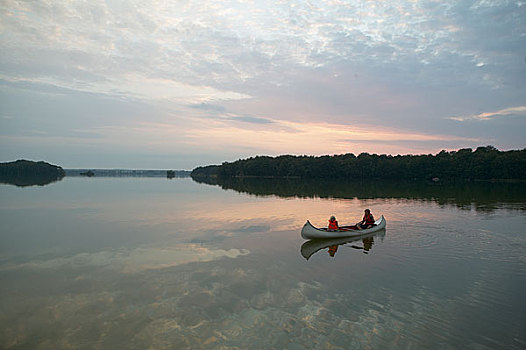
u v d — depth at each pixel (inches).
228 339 296.8
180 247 600.7
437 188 2295.8
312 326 317.1
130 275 454.9
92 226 791.7
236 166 5944.9
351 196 1630.2
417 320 328.5
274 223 839.7
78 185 2412.6
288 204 1263.5
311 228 653.3
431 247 601.9
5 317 339.6
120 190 1940.2
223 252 569.0
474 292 395.2
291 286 414.3
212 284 421.1
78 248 593.6
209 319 331.9
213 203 1282.0
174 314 342.6
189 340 295.7
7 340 297.9
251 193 1807.3
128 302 370.3
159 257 538.3
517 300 373.7
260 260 522.6
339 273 461.7
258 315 339.0
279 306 358.9
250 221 866.1
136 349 284.2
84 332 310.2
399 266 493.0
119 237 677.3
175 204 1240.8
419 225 810.8
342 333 304.5
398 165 4033.0
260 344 288.5
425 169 3814.0
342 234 676.1
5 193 1641.2
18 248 593.9
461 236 687.1
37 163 5757.9
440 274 457.1
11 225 804.6
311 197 1569.9
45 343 293.6
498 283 424.2
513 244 619.2
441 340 294.0
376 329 311.4
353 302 367.9
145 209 1093.1
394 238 673.6
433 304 363.3
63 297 384.8
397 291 398.3
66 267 489.4
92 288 410.3
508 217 922.1
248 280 434.3
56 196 1509.6
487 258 531.5
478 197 1536.7
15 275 456.4
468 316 336.5
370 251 575.5
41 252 567.8
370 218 745.0
